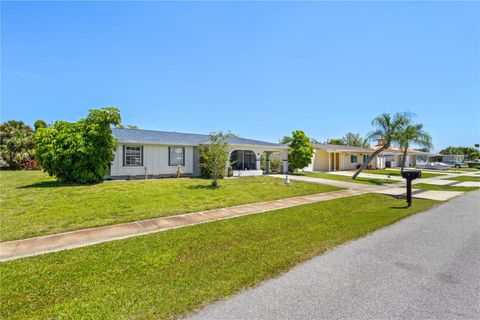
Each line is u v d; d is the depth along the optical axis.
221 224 6.25
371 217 7.25
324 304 2.78
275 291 3.08
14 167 25.56
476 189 14.55
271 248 4.64
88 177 13.02
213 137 13.09
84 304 2.76
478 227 6.22
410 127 22.97
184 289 3.12
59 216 6.83
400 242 5.04
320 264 3.93
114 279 3.38
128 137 16.64
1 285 3.18
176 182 14.55
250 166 24.72
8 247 4.62
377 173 26.20
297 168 23.58
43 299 2.87
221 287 3.17
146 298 2.89
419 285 3.22
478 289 3.11
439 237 5.38
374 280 3.37
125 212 7.36
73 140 12.60
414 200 10.51
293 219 6.89
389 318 2.51
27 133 27.64
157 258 4.11
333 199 10.39
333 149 29.38
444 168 37.47
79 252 4.33
